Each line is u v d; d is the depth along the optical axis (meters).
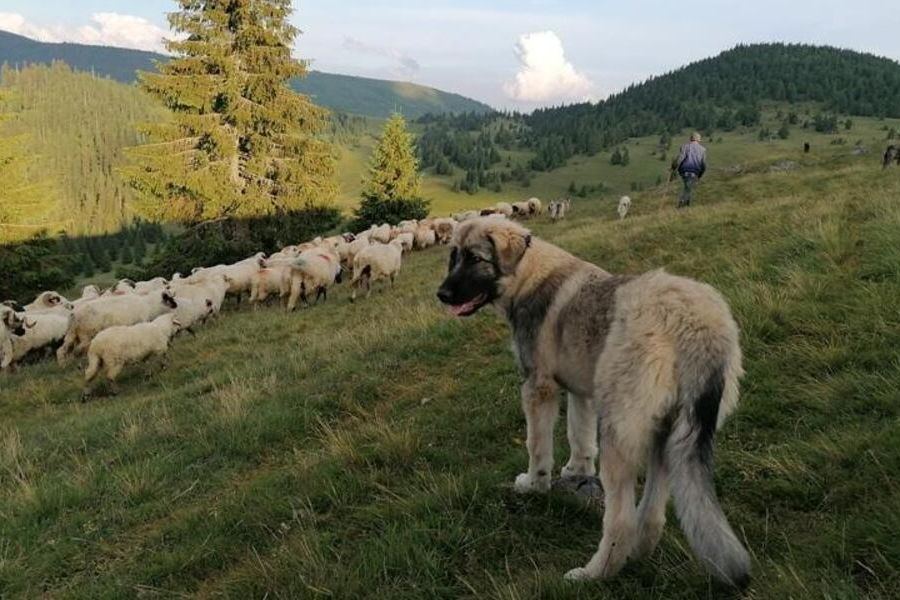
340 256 21.66
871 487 3.53
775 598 2.77
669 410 3.18
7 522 5.45
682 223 13.55
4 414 10.23
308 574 3.78
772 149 161.75
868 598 2.67
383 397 7.22
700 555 2.87
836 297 6.33
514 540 3.91
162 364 11.55
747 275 7.89
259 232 28.97
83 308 12.60
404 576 3.69
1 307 12.62
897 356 4.82
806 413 4.59
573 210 35.81
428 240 27.28
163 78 26.92
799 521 3.55
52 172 169.88
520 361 4.39
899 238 7.16
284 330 13.46
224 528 4.75
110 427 7.88
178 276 18.39
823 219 9.96
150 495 5.69
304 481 5.18
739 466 4.17
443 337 8.58
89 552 4.91
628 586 3.23
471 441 5.56
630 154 190.00
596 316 3.71
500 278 4.38
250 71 28.59
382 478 5.00
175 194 27.62
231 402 7.61
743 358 5.63
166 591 4.14
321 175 30.11
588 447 4.52
